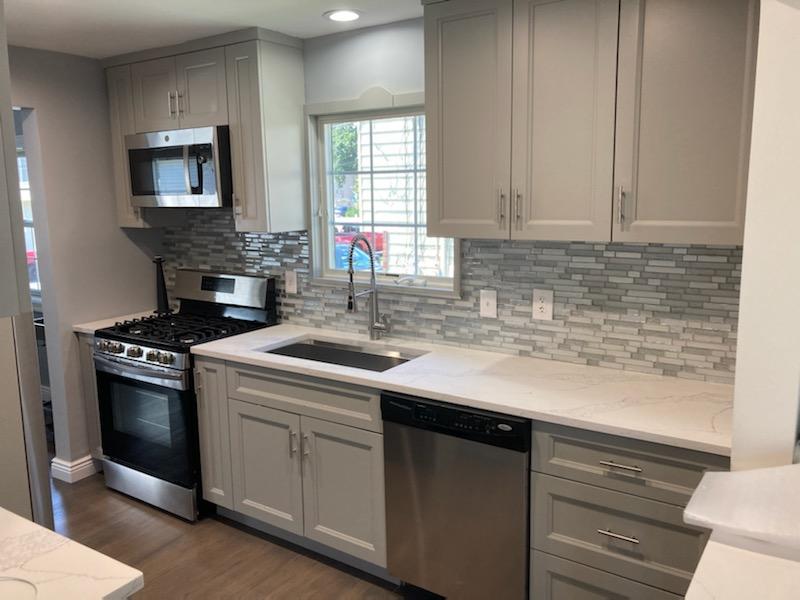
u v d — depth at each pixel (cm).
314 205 344
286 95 326
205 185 335
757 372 154
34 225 362
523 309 280
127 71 362
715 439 189
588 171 226
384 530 263
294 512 293
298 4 270
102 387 354
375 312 319
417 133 310
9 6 268
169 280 419
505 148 242
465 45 245
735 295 231
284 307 365
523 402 224
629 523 208
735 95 197
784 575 122
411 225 320
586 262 261
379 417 256
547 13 225
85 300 377
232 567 291
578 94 224
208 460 323
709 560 127
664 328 247
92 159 374
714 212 205
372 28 307
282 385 285
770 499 139
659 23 206
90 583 131
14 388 238
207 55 327
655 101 210
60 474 381
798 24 138
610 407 218
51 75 351
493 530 233
